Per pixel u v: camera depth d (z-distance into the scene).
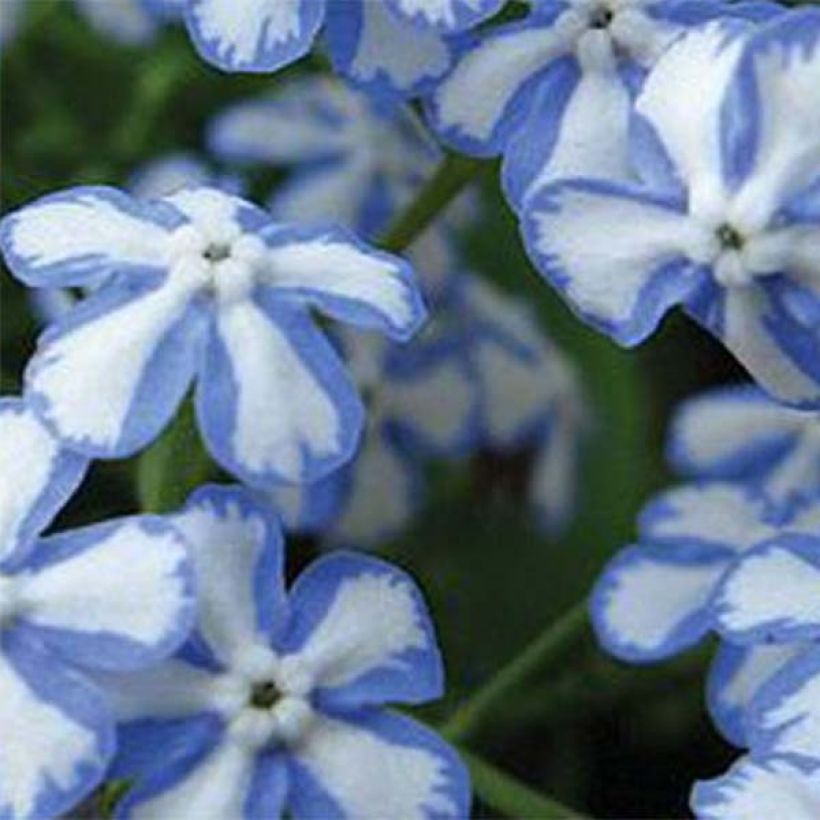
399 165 0.17
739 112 0.13
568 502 0.17
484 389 0.17
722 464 0.15
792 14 0.13
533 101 0.14
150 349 0.13
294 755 0.13
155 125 0.17
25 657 0.13
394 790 0.13
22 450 0.13
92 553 0.13
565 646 0.16
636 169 0.14
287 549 0.17
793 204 0.13
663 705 0.17
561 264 0.13
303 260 0.14
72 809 0.13
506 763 0.17
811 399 0.13
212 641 0.13
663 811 0.17
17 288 0.17
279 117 0.17
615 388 0.17
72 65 0.18
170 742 0.13
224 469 0.14
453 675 0.17
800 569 0.14
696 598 0.15
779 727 0.13
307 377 0.13
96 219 0.14
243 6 0.14
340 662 0.13
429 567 0.17
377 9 0.14
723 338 0.13
